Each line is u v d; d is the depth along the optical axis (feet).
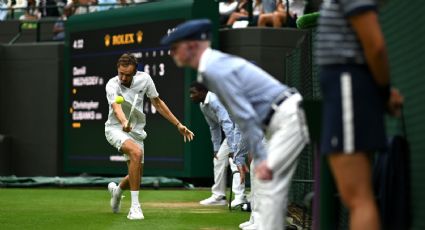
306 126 36.47
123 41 126.72
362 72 28.02
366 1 27.22
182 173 119.65
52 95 138.82
